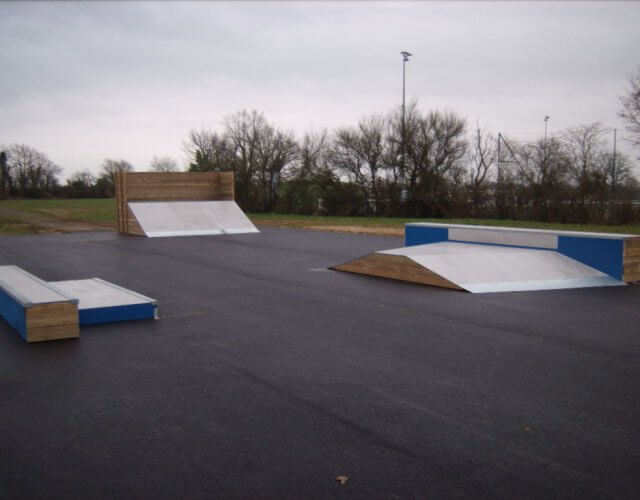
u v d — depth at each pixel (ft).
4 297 25.12
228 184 79.00
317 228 78.59
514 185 92.94
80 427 14.03
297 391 16.39
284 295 30.81
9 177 217.97
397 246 55.47
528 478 11.44
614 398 15.78
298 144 120.67
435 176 105.09
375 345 21.11
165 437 13.43
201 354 20.08
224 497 10.80
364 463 12.09
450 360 19.26
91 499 10.77
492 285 32.22
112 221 95.45
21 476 11.65
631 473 11.65
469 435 13.44
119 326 24.21
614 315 25.71
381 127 110.32
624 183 84.23
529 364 18.78
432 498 10.71
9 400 15.85
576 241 36.24
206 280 35.91
